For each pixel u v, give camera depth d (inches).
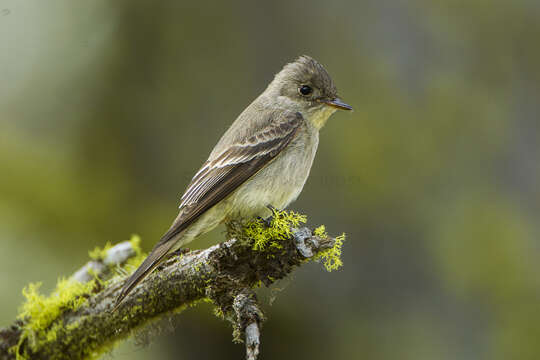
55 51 522.3
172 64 500.4
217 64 491.8
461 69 482.0
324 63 475.8
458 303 428.1
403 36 480.7
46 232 483.5
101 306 279.7
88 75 517.0
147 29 508.4
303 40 482.3
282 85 357.1
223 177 312.2
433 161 456.4
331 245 254.7
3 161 493.4
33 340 285.9
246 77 486.9
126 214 487.2
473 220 442.9
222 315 251.1
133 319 275.7
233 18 492.1
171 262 272.4
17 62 519.2
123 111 505.0
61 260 478.0
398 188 446.6
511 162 462.3
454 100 470.6
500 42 486.0
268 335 424.5
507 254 435.5
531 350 415.2
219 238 452.8
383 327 422.0
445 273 431.5
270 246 252.4
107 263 301.0
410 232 439.8
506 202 450.9
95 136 506.3
